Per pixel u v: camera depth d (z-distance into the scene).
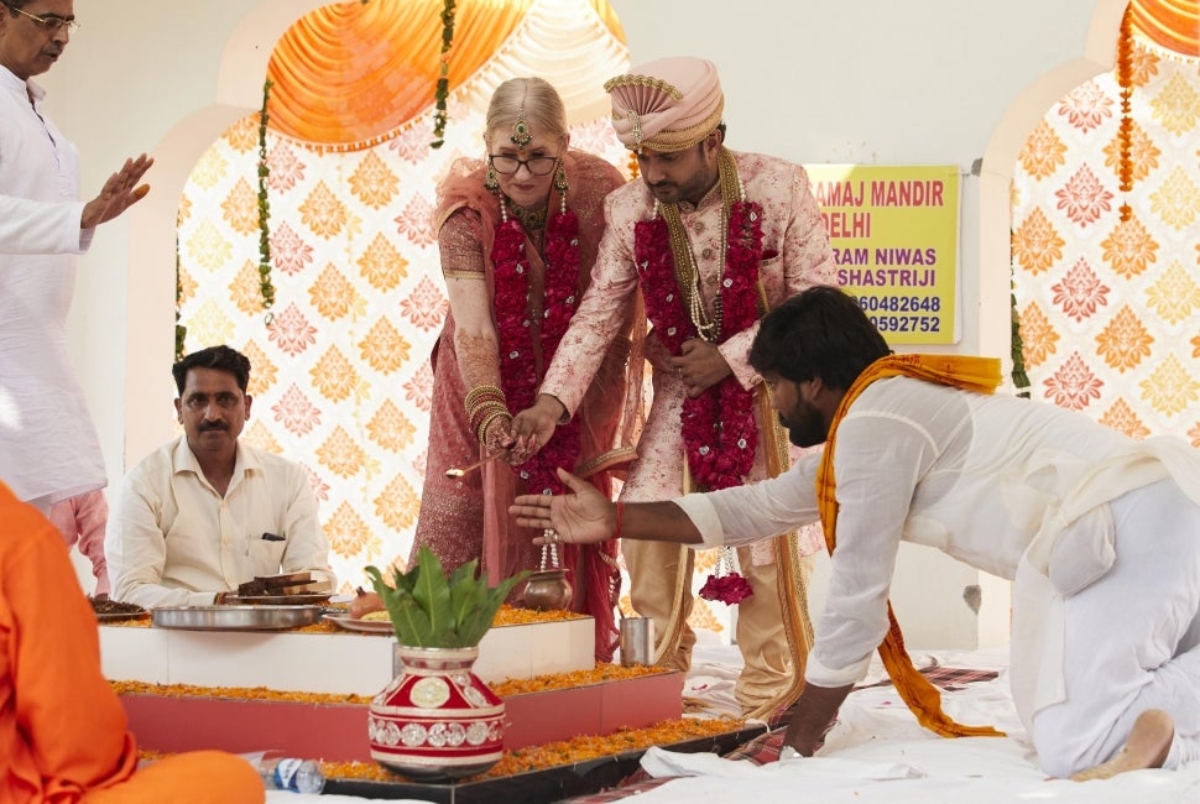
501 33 7.86
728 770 3.05
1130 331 7.58
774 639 4.14
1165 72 7.54
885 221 5.78
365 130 8.02
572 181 4.46
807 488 3.54
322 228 8.35
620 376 4.48
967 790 2.77
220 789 2.28
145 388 6.75
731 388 4.08
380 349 8.29
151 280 6.78
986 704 4.17
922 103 5.80
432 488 4.69
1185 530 2.99
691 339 4.13
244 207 8.38
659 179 4.04
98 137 6.78
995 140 5.77
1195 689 2.97
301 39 7.92
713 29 5.96
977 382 3.28
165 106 6.68
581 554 4.48
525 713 3.15
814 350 3.32
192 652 3.28
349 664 3.12
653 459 4.25
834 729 3.57
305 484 4.68
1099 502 3.01
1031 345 7.65
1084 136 7.62
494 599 2.86
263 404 8.38
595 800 2.89
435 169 8.23
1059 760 2.95
